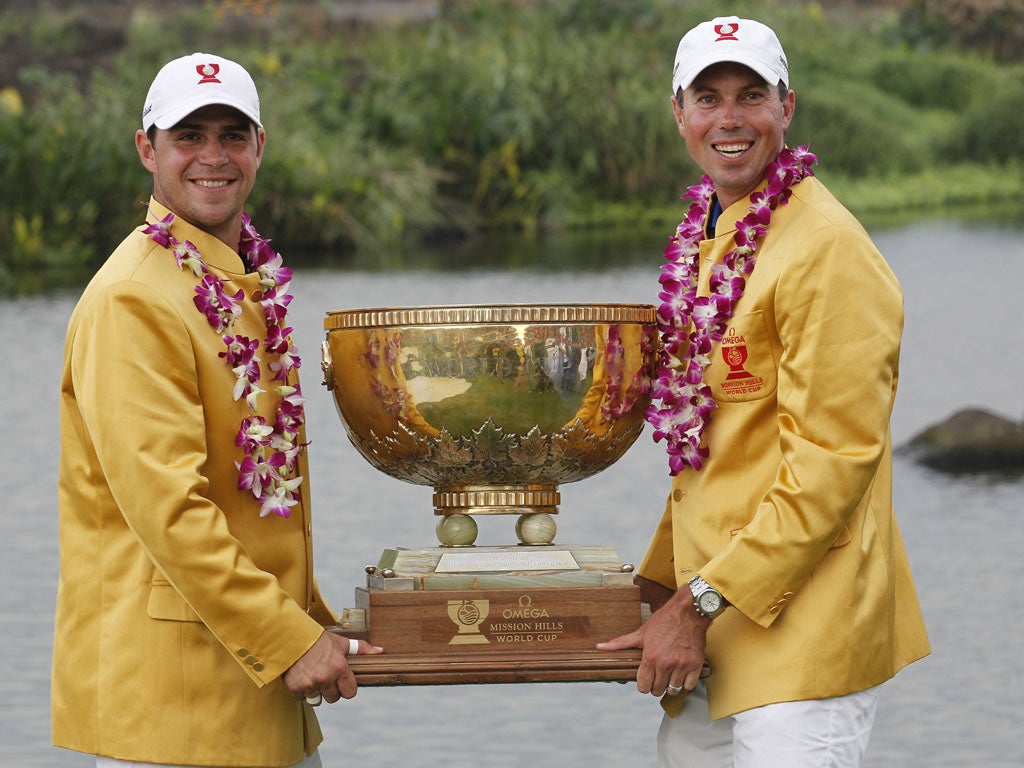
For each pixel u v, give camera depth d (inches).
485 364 183.0
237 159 182.4
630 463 443.2
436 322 183.3
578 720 275.3
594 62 1156.5
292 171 952.9
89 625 180.5
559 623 183.0
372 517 378.0
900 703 277.7
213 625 172.9
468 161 1101.7
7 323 637.3
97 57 1257.4
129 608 178.4
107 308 173.8
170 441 172.2
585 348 185.3
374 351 186.4
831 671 177.9
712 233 195.8
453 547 189.2
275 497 181.8
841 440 175.3
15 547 354.9
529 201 1090.1
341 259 878.4
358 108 1103.0
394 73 1165.7
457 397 183.8
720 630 184.7
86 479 181.6
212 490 180.1
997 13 1733.5
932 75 1552.7
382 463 194.4
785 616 179.6
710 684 185.3
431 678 177.5
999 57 1724.9
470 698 287.9
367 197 984.3
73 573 182.2
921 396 524.1
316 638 174.9
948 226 1041.5
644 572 207.6
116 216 892.0
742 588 176.1
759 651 180.7
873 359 175.3
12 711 267.0
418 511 384.8
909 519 393.7
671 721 202.1
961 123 1408.7
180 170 180.7
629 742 263.4
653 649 177.6
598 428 188.9
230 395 180.1
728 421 184.9
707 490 186.5
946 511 401.1
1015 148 1387.8
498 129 1104.8
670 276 193.3
